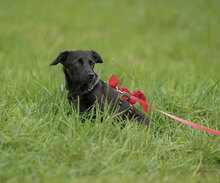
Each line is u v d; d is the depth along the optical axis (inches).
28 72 559.2
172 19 1350.9
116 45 992.2
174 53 920.3
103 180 262.4
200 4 1659.7
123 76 515.5
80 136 313.1
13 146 296.7
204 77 585.3
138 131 354.9
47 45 951.6
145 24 1301.7
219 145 350.0
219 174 314.5
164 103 433.1
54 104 377.1
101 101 359.6
